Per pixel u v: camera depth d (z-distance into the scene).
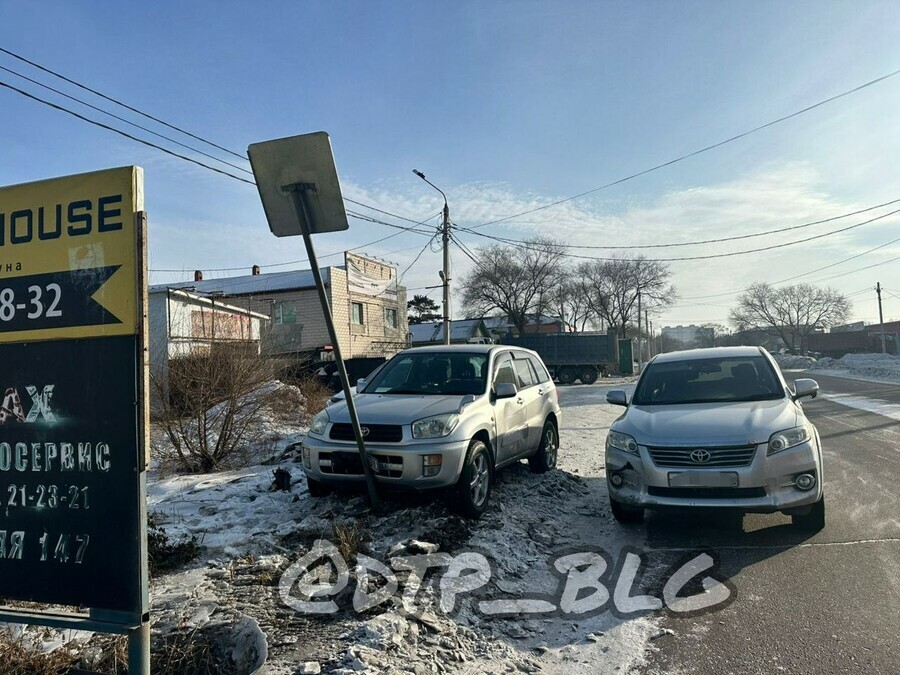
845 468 8.45
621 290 59.41
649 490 5.48
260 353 9.69
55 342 2.82
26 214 2.90
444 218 21.16
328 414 6.12
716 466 5.26
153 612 3.75
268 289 31.77
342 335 31.70
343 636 3.50
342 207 4.75
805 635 3.70
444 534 5.12
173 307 17.58
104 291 2.77
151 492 6.98
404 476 5.47
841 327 96.88
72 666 3.11
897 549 5.09
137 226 2.75
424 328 57.81
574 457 10.09
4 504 2.85
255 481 7.09
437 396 6.41
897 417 14.09
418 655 3.38
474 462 5.88
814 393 6.35
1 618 2.79
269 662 3.22
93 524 2.73
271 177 4.78
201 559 4.68
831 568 4.73
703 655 3.52
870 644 3.56
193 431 8.60
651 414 6.07
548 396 8.46
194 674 3.15
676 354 7.43
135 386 2.71
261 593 4.08
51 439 2.80
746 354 7.02
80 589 2.73
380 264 36.06
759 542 5.41
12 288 2.89
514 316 48.78
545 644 3.69
